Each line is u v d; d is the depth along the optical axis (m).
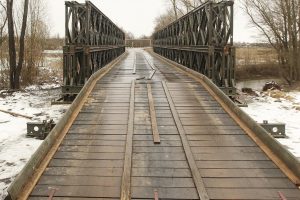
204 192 5.34
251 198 5.25
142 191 5.43
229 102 9.40
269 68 33.12
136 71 16.28
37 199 5.19
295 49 26.50
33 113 12.70
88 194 5.32
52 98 15.83
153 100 10.20
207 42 13.49
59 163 6.28
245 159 6.48
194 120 8.54
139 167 6.18
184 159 6.51
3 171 7.43
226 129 7.97
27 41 21.47
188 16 16.95
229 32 12.74
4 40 20.47
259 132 7.35
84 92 10.47
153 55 35.50
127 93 10.85
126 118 8.65
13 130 10.56
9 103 14.73
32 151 8.67
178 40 20.73
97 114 8.92
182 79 13.30
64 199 5.20
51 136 6.91
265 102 15.18
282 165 6.17
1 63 20.44
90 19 14.19
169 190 5.46
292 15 26.33
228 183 5.65
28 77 21.45
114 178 5.79
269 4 27.72
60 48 51.22
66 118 8.13
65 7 13.46
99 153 6.70
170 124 8.31
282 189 5.50
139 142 7.25
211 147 7.00
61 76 25.33
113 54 25.14
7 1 18.20
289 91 20.48
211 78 12.92
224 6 12.80
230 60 12.84
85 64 13.70
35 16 22.02
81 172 5.97
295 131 10.52
